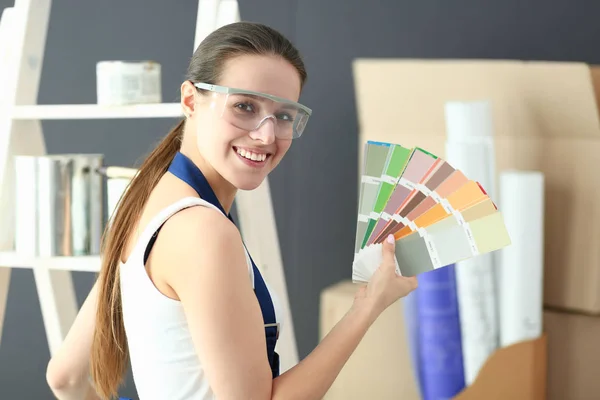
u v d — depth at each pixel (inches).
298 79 54.4
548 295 92.7
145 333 51.3
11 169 86.5
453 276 95.0
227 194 56.4
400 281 53.4
